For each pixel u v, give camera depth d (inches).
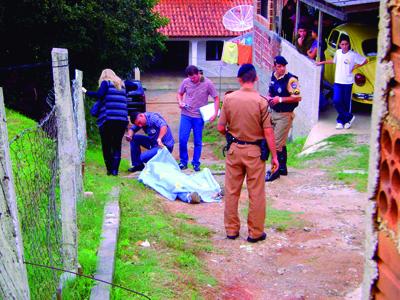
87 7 725.9
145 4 824.3
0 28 713.6
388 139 104.4
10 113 470.9
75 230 200.5
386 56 103.7
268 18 866.8
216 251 260.7
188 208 330.6
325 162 456.8
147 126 409.4
